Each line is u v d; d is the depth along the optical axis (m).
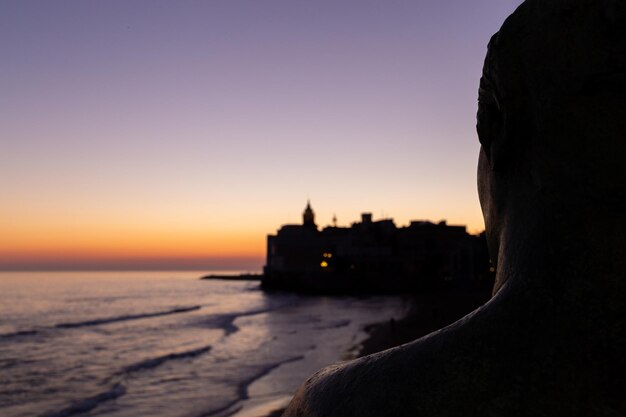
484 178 1.17
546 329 0.84
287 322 47.09
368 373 0.98
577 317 0.83
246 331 38.66
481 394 0.84
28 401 16.02
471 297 79.31
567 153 0.89
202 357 24.78
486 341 0.89
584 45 0.88
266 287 119.81
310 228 122.19
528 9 0.97
